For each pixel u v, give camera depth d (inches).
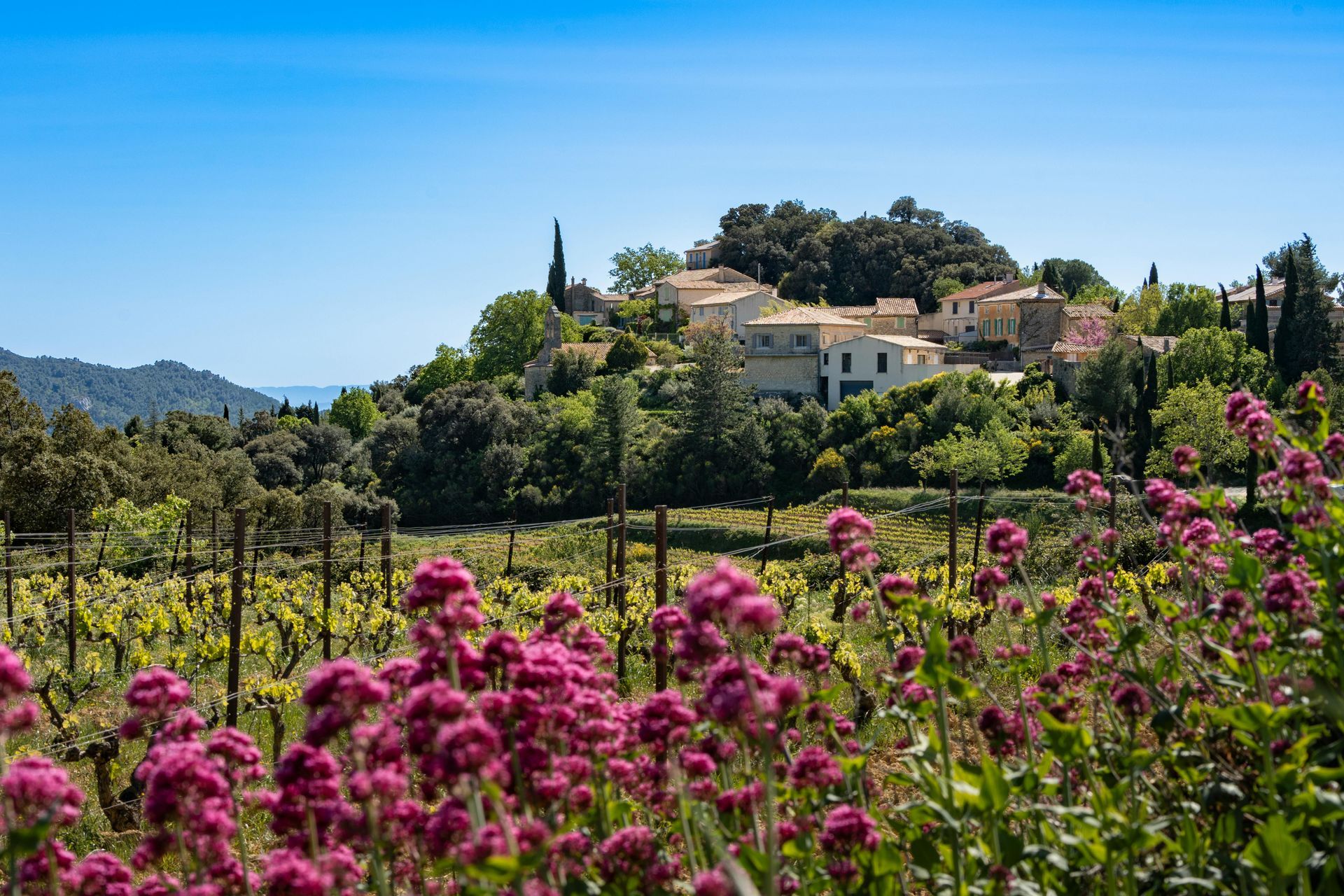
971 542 1658.5
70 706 590.6
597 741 146.5
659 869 143.9
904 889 147.6
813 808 161.0
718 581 118.3
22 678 119.6
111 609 735.1
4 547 1099.9
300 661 762.8
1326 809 129.0
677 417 2874.0
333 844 140.9
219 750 144.5
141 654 660.1
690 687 499.2
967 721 283.4
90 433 1969.7
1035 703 191.8
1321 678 151.3
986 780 134.9
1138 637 174.4
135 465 1987.0
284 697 527.8
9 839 114.1
